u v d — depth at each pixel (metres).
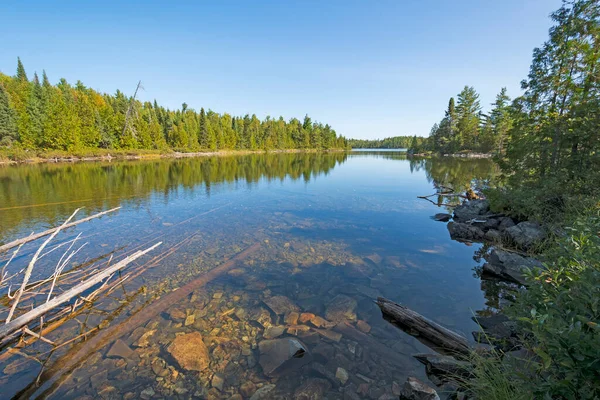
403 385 3.35
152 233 9.42
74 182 19.98
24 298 5.29
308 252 7.84
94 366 3.73
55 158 40.31
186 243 8.50
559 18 10.66
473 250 8.23
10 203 13.20
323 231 9.85
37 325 4.54
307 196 16.56
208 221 10.98
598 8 9.53
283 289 5.76
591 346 1.77
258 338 4.28
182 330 4.45
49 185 18.45
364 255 7.66
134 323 4.62
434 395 2.98
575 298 2.26
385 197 16.58
